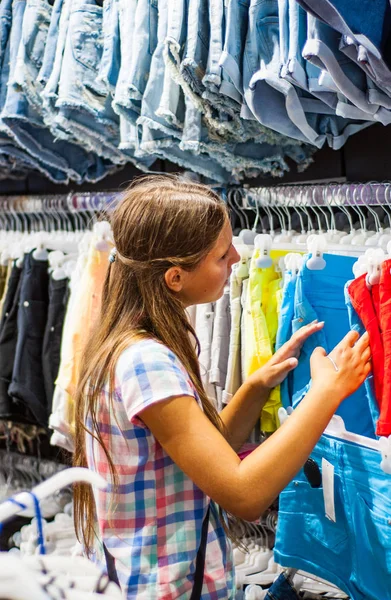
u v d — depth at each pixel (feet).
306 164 6.55
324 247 4.82
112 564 3.93
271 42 5.08
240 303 5.75
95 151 7.18
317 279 4.82
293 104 5.13
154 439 3.88
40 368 7.47
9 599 2.38
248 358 5.42
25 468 8.66
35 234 7.80
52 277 7.32
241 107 5.46
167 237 3.91
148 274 3.96
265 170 6.47
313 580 5.97
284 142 6.15
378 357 4.20
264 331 5.37
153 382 3.72
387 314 4.15
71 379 6.55
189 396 3.76
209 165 6.59
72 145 7.70
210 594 3.96
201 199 4.01
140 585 3.84
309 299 4.85
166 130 5.93
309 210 6.75
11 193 10.25
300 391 4.84
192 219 3.91
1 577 2.38
